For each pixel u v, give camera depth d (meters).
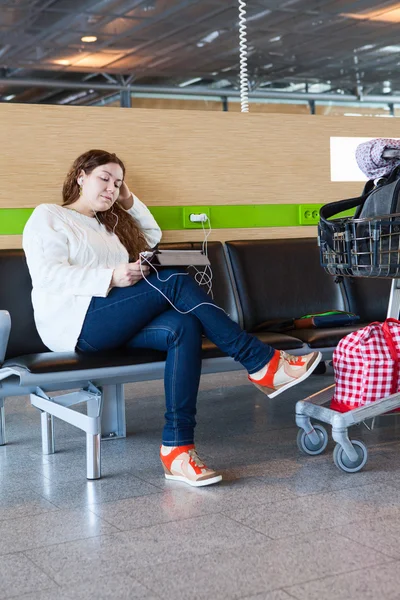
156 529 1.83
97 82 10.30
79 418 2.29
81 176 2.66
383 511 1.91
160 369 2.36
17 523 1.91
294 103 11.24
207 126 3.30
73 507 2.02
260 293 3.12
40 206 2.57
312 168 3.54
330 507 1.95
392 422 2.87
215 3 7.64
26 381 2.19
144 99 10.52
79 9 7.66
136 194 3.18
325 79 11.24
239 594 1.46
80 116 3.07
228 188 3.36
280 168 3.47
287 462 2.38
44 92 10.02
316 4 7.87
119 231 2.72
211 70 10.40
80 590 1.51
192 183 3.28
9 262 2.68
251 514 1.92
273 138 3.44
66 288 2.39
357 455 2.24
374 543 1.69
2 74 9.70
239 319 3.09
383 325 2.38
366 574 1.53
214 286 3.06
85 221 2.64
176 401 2.22
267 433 2.77
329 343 2.71
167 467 2.23
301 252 3.26
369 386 2.30
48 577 1.58
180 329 2.24
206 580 1.53
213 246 3.12
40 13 7.76
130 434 2.83
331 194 3.59
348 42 9.46
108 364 2.27
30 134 2.99
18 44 8.77
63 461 2.49
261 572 1.56
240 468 2.34
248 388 3.67
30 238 2.48
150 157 3.20
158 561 1.64
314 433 2.44
